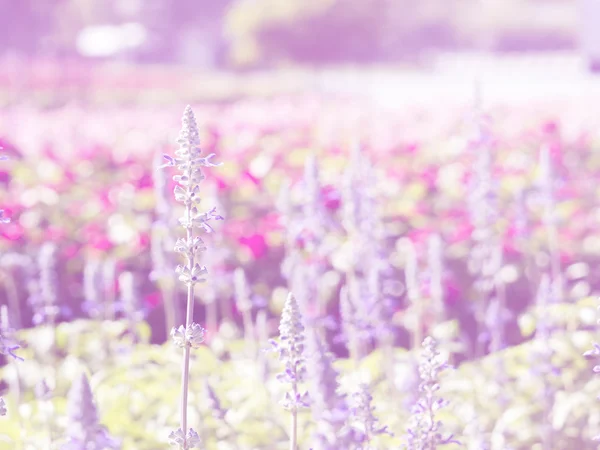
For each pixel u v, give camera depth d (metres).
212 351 5.84
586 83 31.41
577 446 4.57
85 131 13.65
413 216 9.02
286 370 2.91
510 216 8.48
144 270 8.49
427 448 3.19
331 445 3.19
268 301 8.01
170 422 4.46
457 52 92.62
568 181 9.91
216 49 80.25
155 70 40.75
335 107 17.64
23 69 30.75
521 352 5.14
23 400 4.91
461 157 10.93
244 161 10.52
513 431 4.56
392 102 20.42
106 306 5.68
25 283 6.70
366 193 5.20
